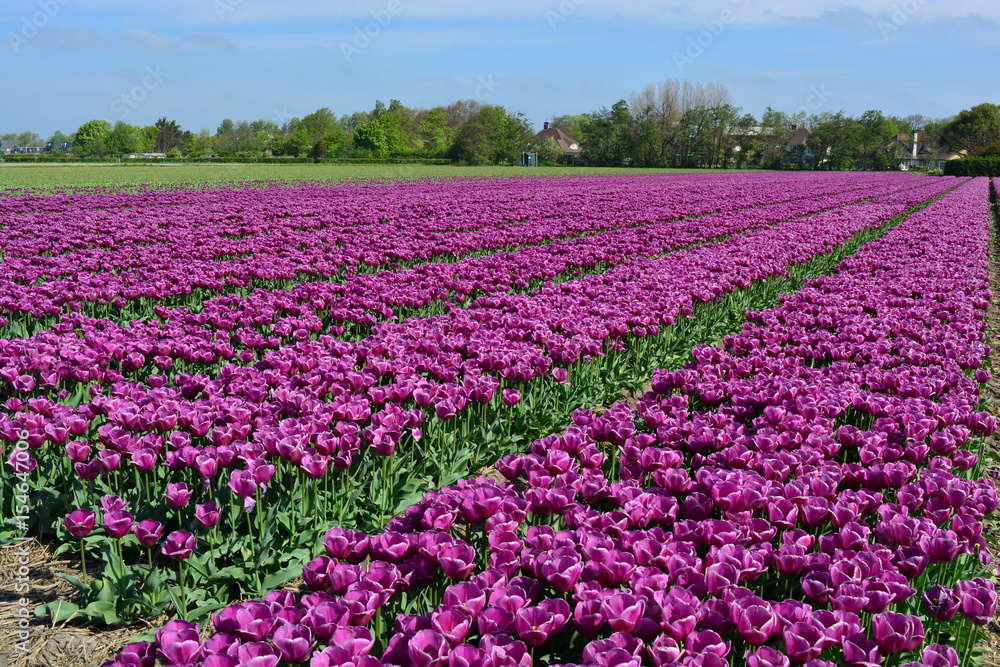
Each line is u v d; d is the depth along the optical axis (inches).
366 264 616.4
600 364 350.0
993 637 178.9
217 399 237.6
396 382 263.9
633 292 457.7
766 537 159.8
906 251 714.2
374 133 4495.6
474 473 263.6
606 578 140.9
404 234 810.2
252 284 538.0
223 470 205.6
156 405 239.3
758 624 122.2
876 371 293.7
